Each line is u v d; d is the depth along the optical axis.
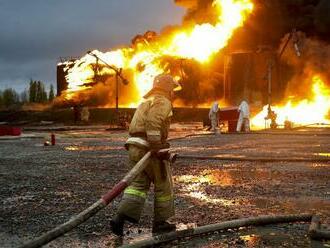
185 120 53.94
